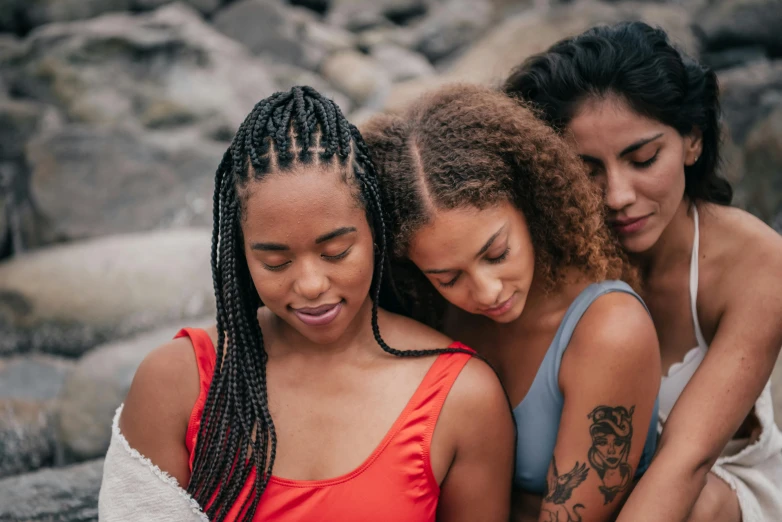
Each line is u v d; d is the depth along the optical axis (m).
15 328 5.11
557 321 1.83
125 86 7.78
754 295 1.97
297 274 1.54
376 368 1.70
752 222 2.04
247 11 9.30
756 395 1.93
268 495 1.64
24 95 7.72
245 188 1.53
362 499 1.61
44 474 2.75
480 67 7.93
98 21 8.34
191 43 8.15
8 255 6.39
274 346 1.75
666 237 2.07
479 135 1.67
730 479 2.05
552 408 1.85
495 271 1.67
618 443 1.75
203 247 5.39
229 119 7.73
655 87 1.83
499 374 1.94
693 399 1.90
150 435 1.70
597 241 1.79
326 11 10.58
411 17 10.62
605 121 1.84
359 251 1.56
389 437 1.63
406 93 8.14
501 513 1.76
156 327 5.03
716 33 7.48
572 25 7.90
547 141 1.72
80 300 5.08
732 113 6.07
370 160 1.63
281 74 8.82
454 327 2.01
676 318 2.11
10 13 8.80
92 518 2.54
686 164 2.04
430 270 1.69
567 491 1.76
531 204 1.74
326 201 1.51
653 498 1.76
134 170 6.53
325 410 1.67
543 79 1.91
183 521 1.65
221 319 1.68
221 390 1.67
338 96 8.87
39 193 6.38
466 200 1.61
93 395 4.03
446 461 1.67
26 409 4.25
